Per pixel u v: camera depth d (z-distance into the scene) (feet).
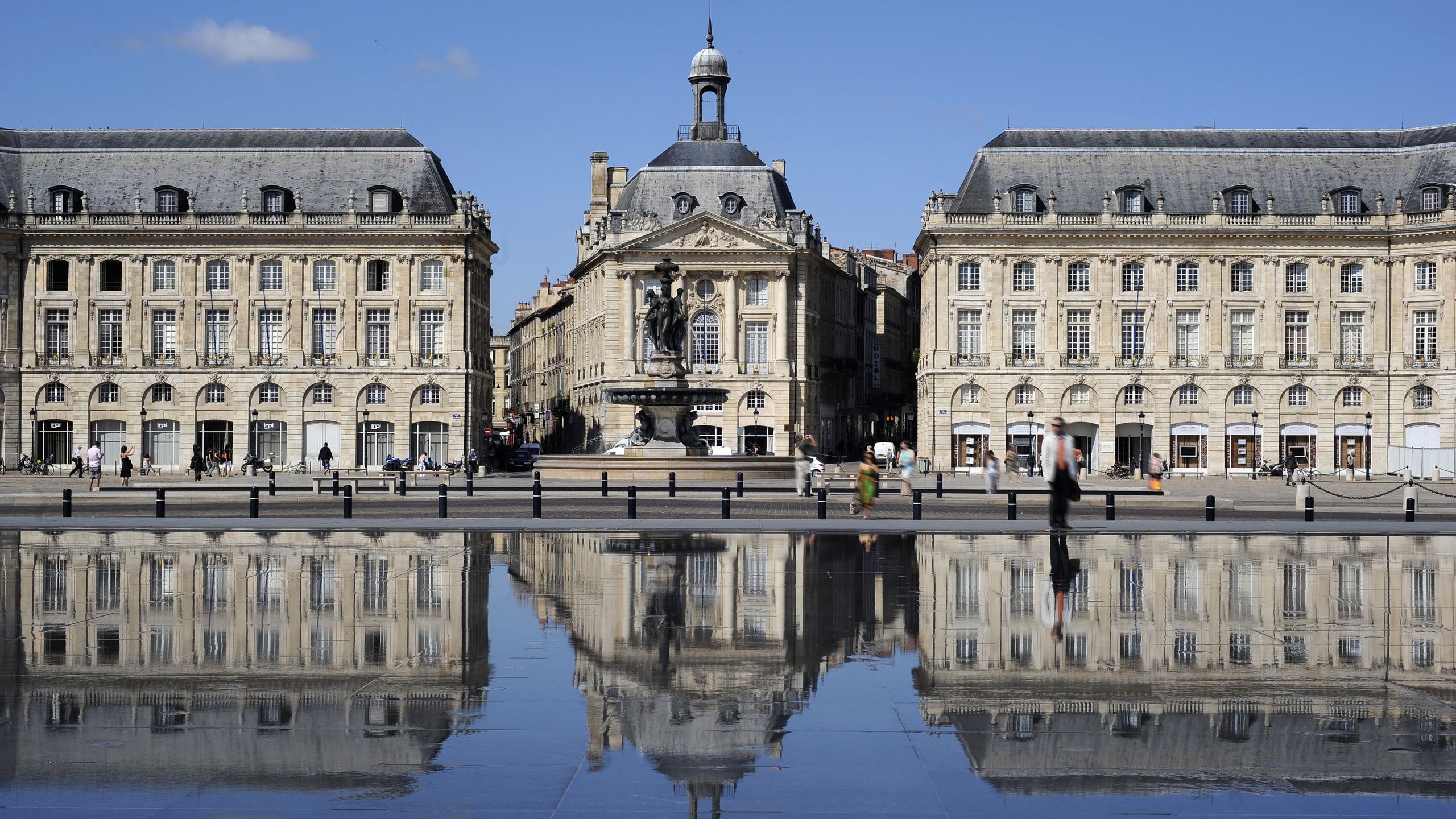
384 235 305.32
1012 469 259.60
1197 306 304.91
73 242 303.48
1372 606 66.54
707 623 61.05
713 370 334.03
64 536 105.91
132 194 307.99
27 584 74.69
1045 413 305.53
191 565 84.28
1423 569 82.53
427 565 84.43
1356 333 304.30
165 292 305.94
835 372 380.37
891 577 77.66
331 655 53.67
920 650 54.60
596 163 385.91
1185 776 37.47
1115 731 41.81
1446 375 294.46
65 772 37.70
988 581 75.92
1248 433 304.71
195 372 304.30
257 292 305.94
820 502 124.47
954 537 106.32
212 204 308.40
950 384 306.14
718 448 241.14
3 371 301.02
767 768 38.19
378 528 110.93
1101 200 306.96
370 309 307.78
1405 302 300.81
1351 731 41.93
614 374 332.39
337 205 308.81
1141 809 34.83
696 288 334.03
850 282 414.21
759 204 341.21
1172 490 213.66
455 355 307.37
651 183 341.82
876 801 35.45
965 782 36.94
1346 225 301.43
